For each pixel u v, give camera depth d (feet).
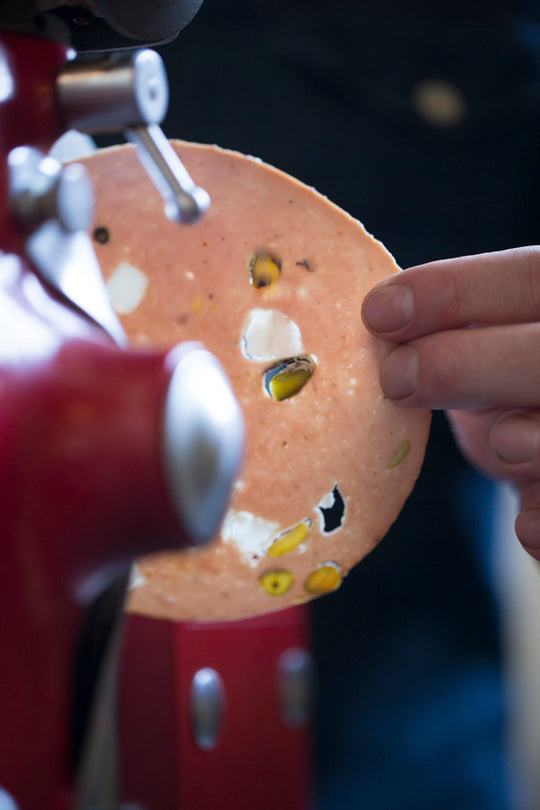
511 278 1.50
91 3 1.35
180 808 1.70
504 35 2.67
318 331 1.50
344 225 1.49
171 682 1.70
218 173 1.48
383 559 2.55
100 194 1.47
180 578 1.52
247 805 1.78
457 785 2.42
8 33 1.26
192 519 1.21
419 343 1.50
